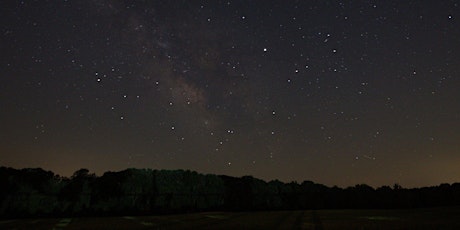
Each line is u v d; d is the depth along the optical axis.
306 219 15.55
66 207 19.25
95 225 14.38
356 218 15.62
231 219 16.31
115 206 20.19
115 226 13.98
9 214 18.00
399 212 19.09
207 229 12.38
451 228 10.93
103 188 20.34
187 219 16.81
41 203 18.81
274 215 18.53
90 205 19.75
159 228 13.09
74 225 14.51
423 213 17.80
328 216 17.11
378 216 16.50
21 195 18.52
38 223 15.45
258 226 12.91
